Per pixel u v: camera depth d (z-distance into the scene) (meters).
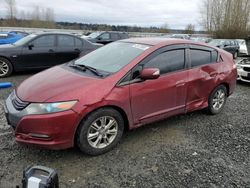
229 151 4.01
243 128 4.88
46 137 3.36
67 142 3.45
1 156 3.65
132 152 3.89
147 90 4.03
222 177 3.37
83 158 3.69
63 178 3.26
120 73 3.83
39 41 8.88
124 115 3.92
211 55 5.13
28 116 3.32
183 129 4.73
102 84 3.65
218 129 4.79
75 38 9.61
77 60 4.77
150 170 3.47
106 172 3.40
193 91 4.74
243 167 3.60
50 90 3.52
